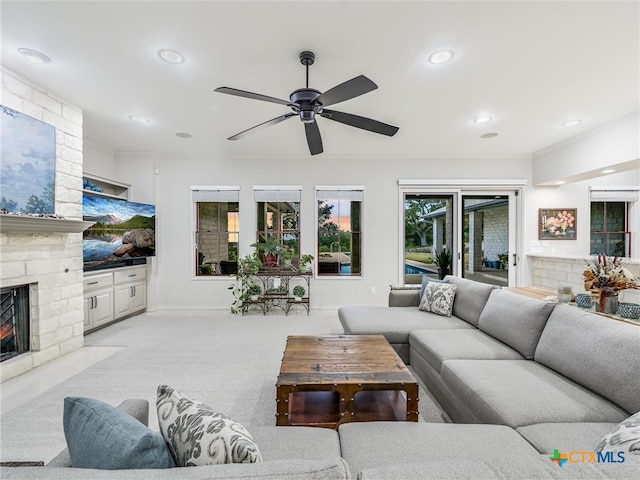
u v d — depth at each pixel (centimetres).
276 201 517
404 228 521
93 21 197
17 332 283
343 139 431
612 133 367
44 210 290
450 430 132
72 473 57
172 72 259
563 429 129
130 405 121
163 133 408
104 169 476
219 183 516
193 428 84
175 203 514
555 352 185
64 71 258
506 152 495
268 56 235
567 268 444
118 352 325
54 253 306
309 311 496
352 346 230
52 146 297
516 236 519
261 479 57
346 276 520
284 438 125
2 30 206
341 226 529
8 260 263
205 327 415
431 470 65
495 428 133
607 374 150
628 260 365
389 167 514
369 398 198
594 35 211
